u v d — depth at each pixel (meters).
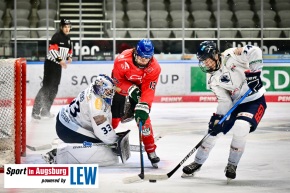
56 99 14.84
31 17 17.66
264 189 5.60
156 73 6.55
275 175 6.31
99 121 6.48
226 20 17.81
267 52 16.66
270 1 18.14
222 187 5.68
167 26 17.78
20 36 16.25
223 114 5.89
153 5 18.23
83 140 6.77
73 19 18.02
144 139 6.71
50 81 11.77
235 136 5.73
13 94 6.57
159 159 6.75
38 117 11.66
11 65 6.57
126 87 6.74
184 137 9.34
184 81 15.34
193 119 11.81
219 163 6.99
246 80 5.77
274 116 12.26
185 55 16.16
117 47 16.12
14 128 6.59
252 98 5.88
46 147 8.10
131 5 18.20
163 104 14.92
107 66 15.05
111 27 17.42
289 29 16.72
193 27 17.89
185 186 5.73
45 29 16.52
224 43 16.58
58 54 11.73
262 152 7.82
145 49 6.27
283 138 9.16
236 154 5.78
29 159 7.27
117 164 6.92
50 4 17.98
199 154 6.09
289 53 16.67
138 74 6.55
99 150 6.63
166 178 5.84
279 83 15.52
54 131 10.11
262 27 16.47
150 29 16.86
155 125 10.91
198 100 15.42
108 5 18.08
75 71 14.92
